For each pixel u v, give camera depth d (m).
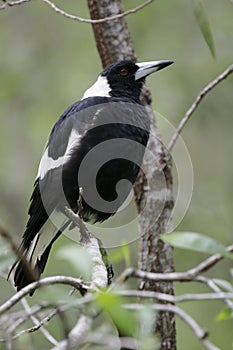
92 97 10.89
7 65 20.83
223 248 5.81
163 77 18.77
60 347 4.97
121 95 11.07
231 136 18.39
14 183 20.30
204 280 6.04
